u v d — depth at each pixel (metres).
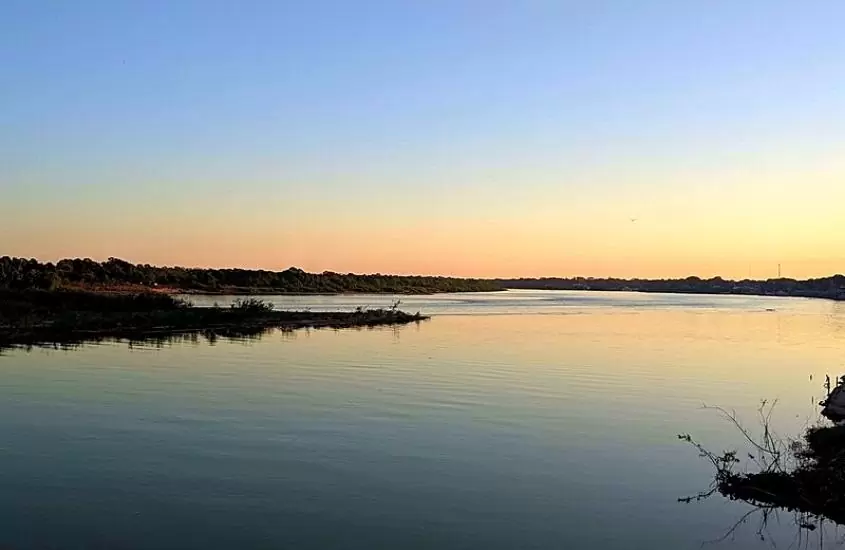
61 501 13.43
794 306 138.50
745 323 75.88
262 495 13.91
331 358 35.12
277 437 18.36
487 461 16.58
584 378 29.95
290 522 12.56
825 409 23.25
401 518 12.86
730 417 22.19
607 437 19.09
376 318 64.06
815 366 36.50
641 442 18.62
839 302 175.62
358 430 19.30
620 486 14.93
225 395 24.08
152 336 45.22
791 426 21.09
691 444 18.45
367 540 11.86
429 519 12.86
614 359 37.47
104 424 19.50
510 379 29.09
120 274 117.12
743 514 13.40
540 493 14.40
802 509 13.70
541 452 17.45
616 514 13.30
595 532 12.43
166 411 21.28
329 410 21.88
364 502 13.65
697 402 24.78
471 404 23.33
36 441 17.64
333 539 11.86
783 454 17.38
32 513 12.80
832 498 13.70
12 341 40.75
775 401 25.31
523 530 12.46
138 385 25.78
